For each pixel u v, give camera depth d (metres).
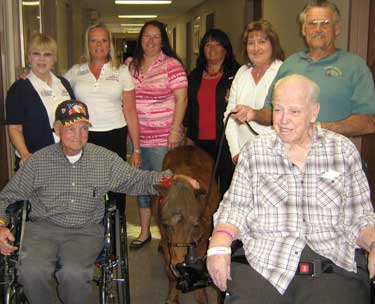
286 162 2.02
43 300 2.48
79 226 2.74
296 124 1.96
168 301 3.10
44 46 3.27
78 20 11.54
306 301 1.92
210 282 2.25
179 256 2.52
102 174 2.75
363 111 2.57
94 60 3.70
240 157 2.11
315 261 1.95
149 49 3.96
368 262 1.92
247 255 2.03
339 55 2.64
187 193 2.63
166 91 3.98
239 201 2.07
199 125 4.07
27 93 3.29
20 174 2.70
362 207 2.02
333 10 2.61
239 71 3.39
